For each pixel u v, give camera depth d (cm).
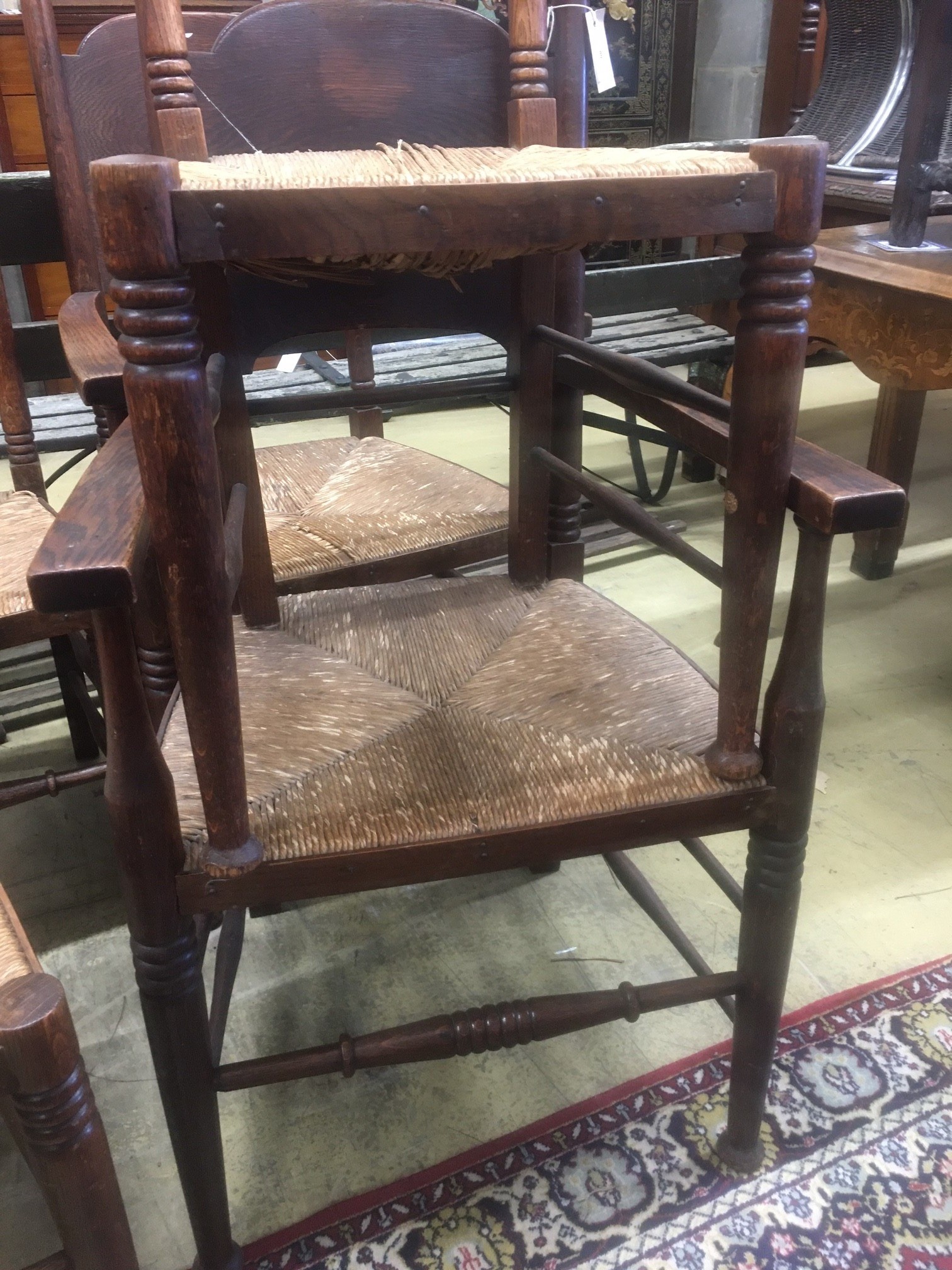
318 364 185
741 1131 86
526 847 68
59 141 110
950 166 131
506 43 91
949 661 164
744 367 59
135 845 61
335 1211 84
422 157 73
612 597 186
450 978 108
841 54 184
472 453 251
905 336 120
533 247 55
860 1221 82
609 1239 81
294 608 97
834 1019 100
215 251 49
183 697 58
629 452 241
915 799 133
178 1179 88
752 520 63
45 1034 47
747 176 54
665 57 298
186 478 51
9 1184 87
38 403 170
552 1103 93
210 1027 82
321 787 70
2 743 151
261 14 85
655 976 107
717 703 79
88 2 222
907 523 216
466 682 84
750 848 75
